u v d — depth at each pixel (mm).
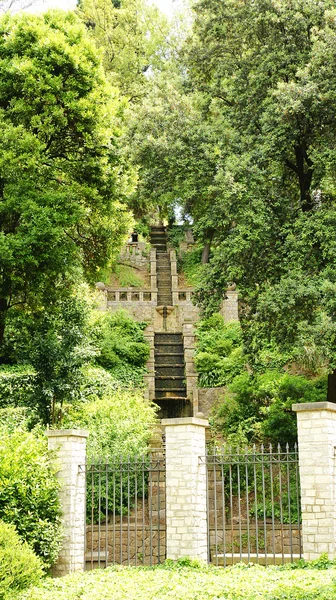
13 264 15805
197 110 21094
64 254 16781
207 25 20328
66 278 18438
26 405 17859
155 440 19719
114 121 19250
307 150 18531
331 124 17578
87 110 17234
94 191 17828
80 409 18391
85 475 12289
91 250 19812
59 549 11484
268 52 18734
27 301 18109
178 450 11703
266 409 18281
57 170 18125
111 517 15562
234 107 20219
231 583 9203
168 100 19609
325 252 16438
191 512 11359
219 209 17984
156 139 18859
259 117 19203
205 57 20906
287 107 16688
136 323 29328
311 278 16359
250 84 19109
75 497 11961
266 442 18047
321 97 16547
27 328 18609
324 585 8273
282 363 22000
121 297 31719
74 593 9062
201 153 18438
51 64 17031
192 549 11234
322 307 15734
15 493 11336
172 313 31453
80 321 18828
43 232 15844
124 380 25875
